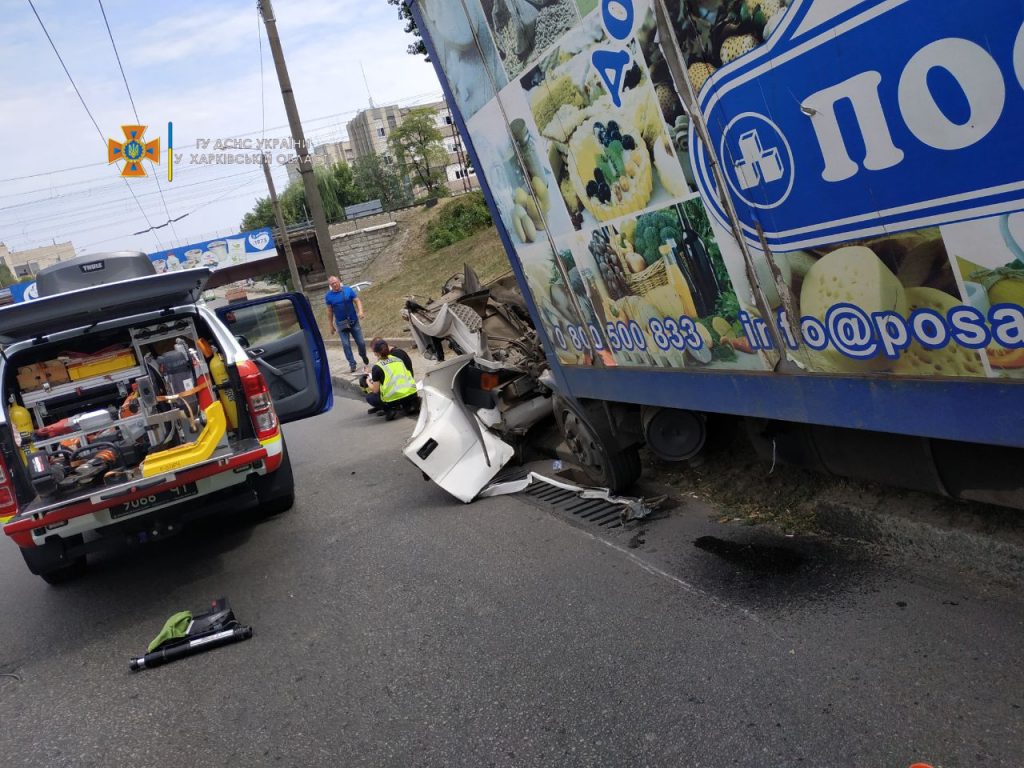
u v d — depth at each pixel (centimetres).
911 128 251
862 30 253
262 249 5100
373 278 5303
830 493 451
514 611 440
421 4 523
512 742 326
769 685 325
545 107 427
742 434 550
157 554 695
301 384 827
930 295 272
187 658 472
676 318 403
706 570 437
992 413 273
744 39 294
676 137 346
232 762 352
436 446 670
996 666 303
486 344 735
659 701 331
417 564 543
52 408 633
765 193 313
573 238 454
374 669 410
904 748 274
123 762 370
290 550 630
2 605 636
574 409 557
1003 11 217
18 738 413
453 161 9144
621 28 352
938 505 396
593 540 516
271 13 2055
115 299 581
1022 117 223
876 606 362
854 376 318
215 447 587
